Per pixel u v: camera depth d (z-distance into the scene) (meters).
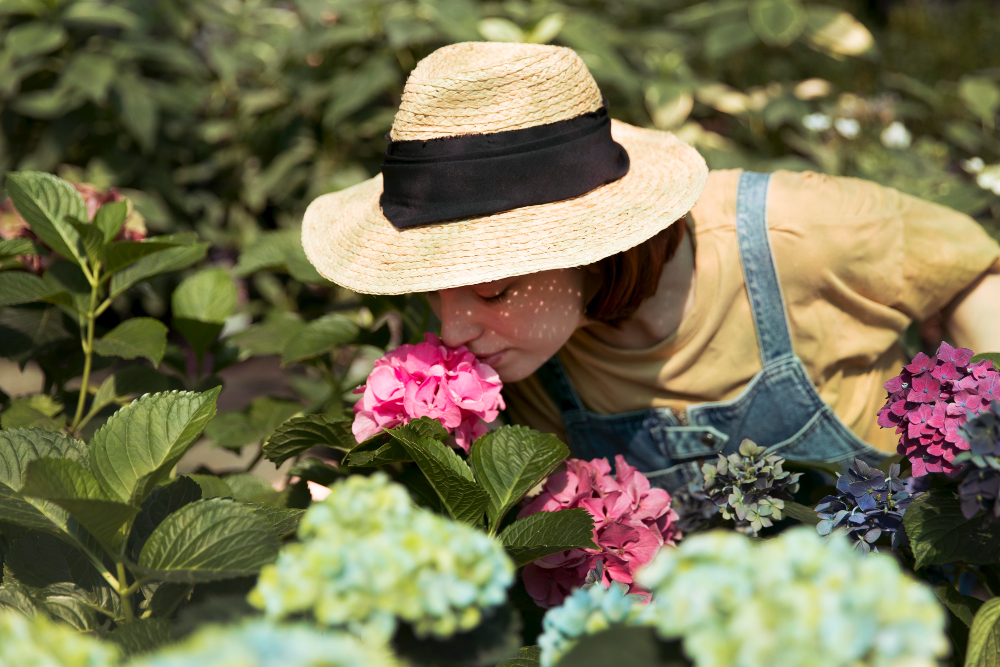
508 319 1.17
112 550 0.83
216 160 3.80
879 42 6.55
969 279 1.35
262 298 3.54
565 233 1.10
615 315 1.30
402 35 2.88
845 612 0.50
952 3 7.59
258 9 4.29
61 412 1.51
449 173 1.11
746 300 1.36
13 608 0.88
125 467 0.88
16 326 1.47
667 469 1.46
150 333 1.39
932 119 4.09
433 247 1.11
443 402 1.10
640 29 4.54
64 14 3.00
